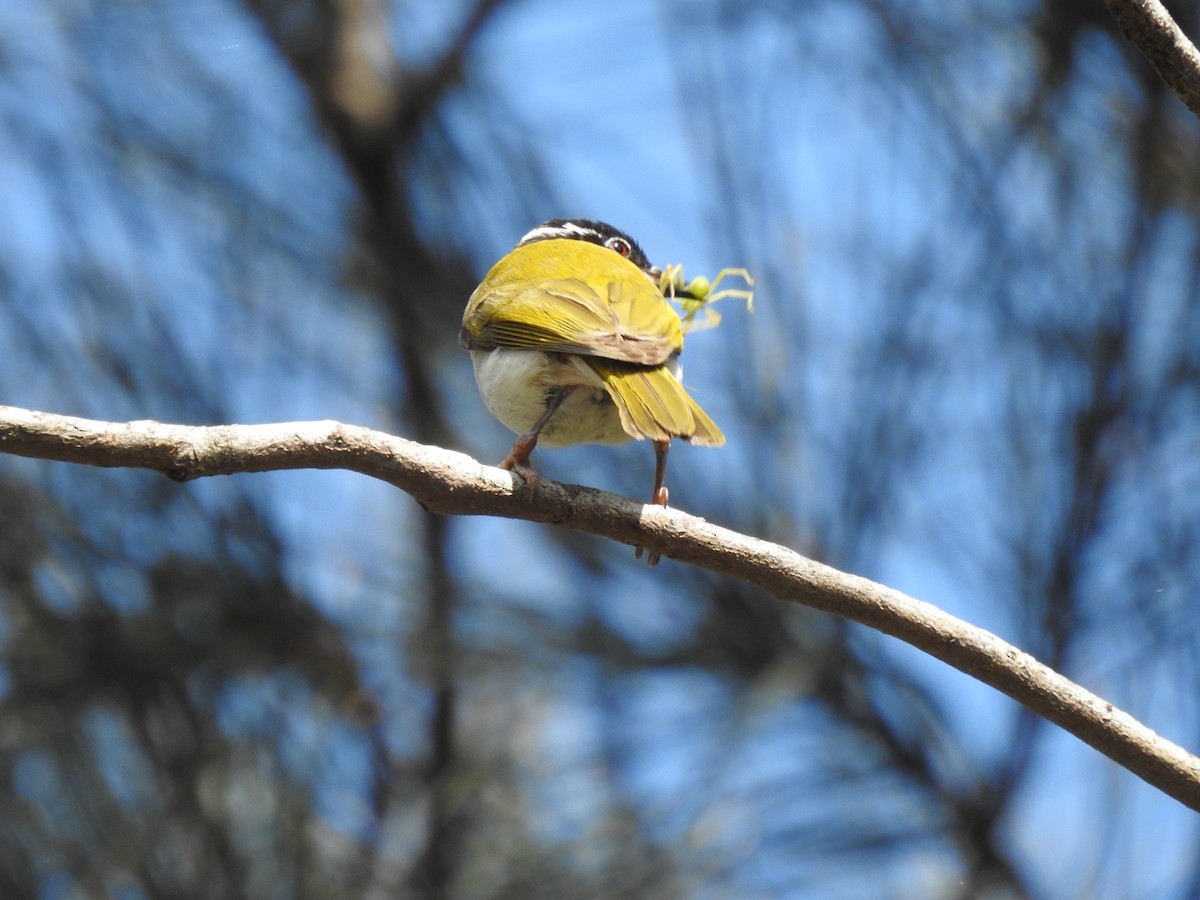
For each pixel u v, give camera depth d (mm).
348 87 9703
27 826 7855
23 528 8195
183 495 8438
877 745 8344
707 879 8023
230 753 8180
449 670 8469
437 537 8828
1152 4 5289
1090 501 8031
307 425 5367
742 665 8391
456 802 8453
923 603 5633
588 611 8617
